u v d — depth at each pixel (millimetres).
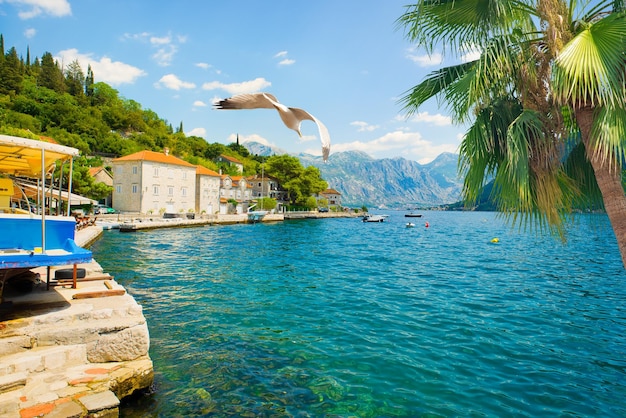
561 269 23875
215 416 6449
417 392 7418
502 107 6738
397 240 46531
